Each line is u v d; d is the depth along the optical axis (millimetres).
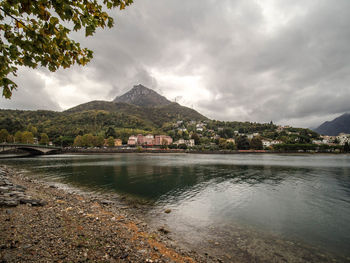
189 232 13195
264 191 26500
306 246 11641
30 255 6500
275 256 10391
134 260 7754
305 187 29172
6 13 4293
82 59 5602
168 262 8281
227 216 16750
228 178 37062
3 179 22250
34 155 118000
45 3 4383
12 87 4945
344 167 55969
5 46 4586
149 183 31719
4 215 9789
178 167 55844
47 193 19000
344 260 10172
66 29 4934
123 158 97312
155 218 15781
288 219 16219
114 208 17562
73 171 45406
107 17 5328
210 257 9938
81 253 7336
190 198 22781
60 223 9945
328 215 17250
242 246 11406
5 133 126125
